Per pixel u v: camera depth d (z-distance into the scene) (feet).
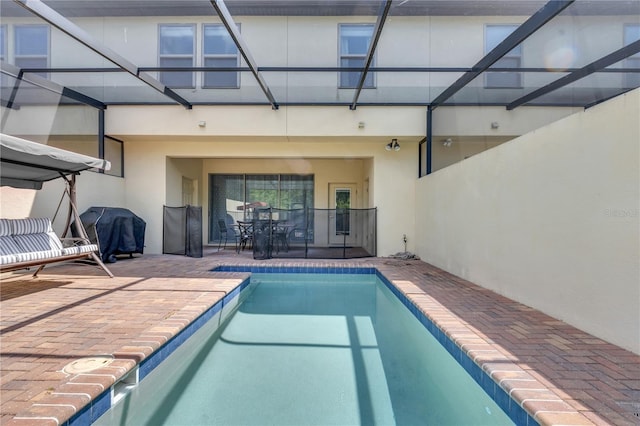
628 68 13.51
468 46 21.74
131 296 12.42
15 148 11.56
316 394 7.89
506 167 12.78
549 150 10.37
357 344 10.96
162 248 25.50
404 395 7.95
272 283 20.07
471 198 15.65
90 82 21.38
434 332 10.08
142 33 22.68
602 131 8.37
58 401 5.61
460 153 20.42
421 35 22.00
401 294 14.11
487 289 14.14
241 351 10.36
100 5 20.65
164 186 25.53
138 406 7.32
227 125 22.99
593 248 8.66
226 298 13.65
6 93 18.99
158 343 8.08
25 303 11.42
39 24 21.42
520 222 11.89
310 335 11.73
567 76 15.79
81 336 8.45
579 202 9.14
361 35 22.71
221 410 7.22
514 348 7.90
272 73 22.33
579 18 14.17
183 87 22.79
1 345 7.88
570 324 9.50
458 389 8.21
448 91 20.94
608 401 5.69
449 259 18.24
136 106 22.98
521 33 13.83
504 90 18.63
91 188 21.97
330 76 22.45
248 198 33.99
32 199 18.42
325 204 33.91
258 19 22.86
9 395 5.78
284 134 22.97
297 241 30.68
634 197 7.50
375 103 22.71
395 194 25.21
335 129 22.91
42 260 12.83
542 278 10.71
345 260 23.31
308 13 21.99
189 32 22.95
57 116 20.66
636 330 7.49
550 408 5.49
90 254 15.53
